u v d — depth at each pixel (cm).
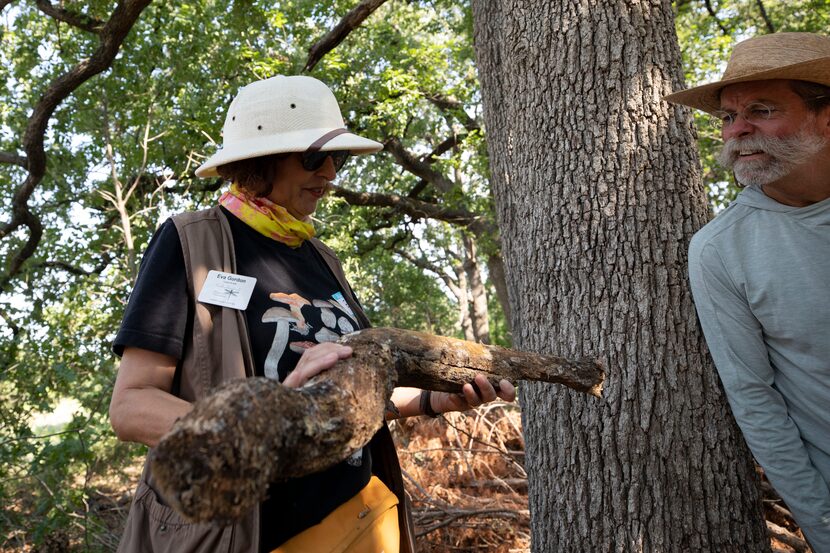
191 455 85
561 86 234
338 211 1011
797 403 182
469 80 1137
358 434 111
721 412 211
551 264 232
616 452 214
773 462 181
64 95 604
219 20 757
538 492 237
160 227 138
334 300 153
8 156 714
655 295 215
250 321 132
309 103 144
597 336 219
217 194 809
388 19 1116
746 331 184
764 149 176
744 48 183
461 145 1044
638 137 224
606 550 214
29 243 750
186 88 748
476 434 488
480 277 1741
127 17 554
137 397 118
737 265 183
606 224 222
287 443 95
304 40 837
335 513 136
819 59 166
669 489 208
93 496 521
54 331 557
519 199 252
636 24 230
